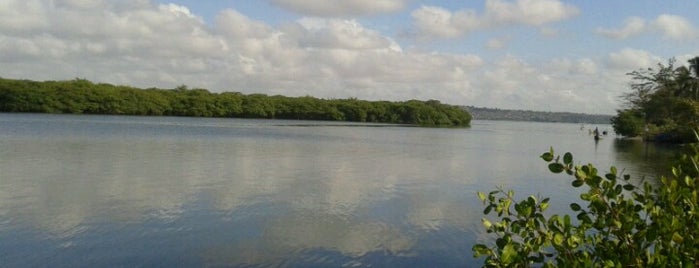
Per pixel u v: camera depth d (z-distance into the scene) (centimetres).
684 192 348
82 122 7156
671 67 7075
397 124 13812
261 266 1113
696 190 367
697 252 326
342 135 6538
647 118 7000
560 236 371
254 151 3712
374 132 7931
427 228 1455
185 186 2011
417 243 1305
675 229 334
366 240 1321
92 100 11006
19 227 1337
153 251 1184
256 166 2781
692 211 338
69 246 1201
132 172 2366
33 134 4525
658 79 7144
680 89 6575
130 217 1472
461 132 9588
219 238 1295
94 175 2228
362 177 2492
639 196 399
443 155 4022
